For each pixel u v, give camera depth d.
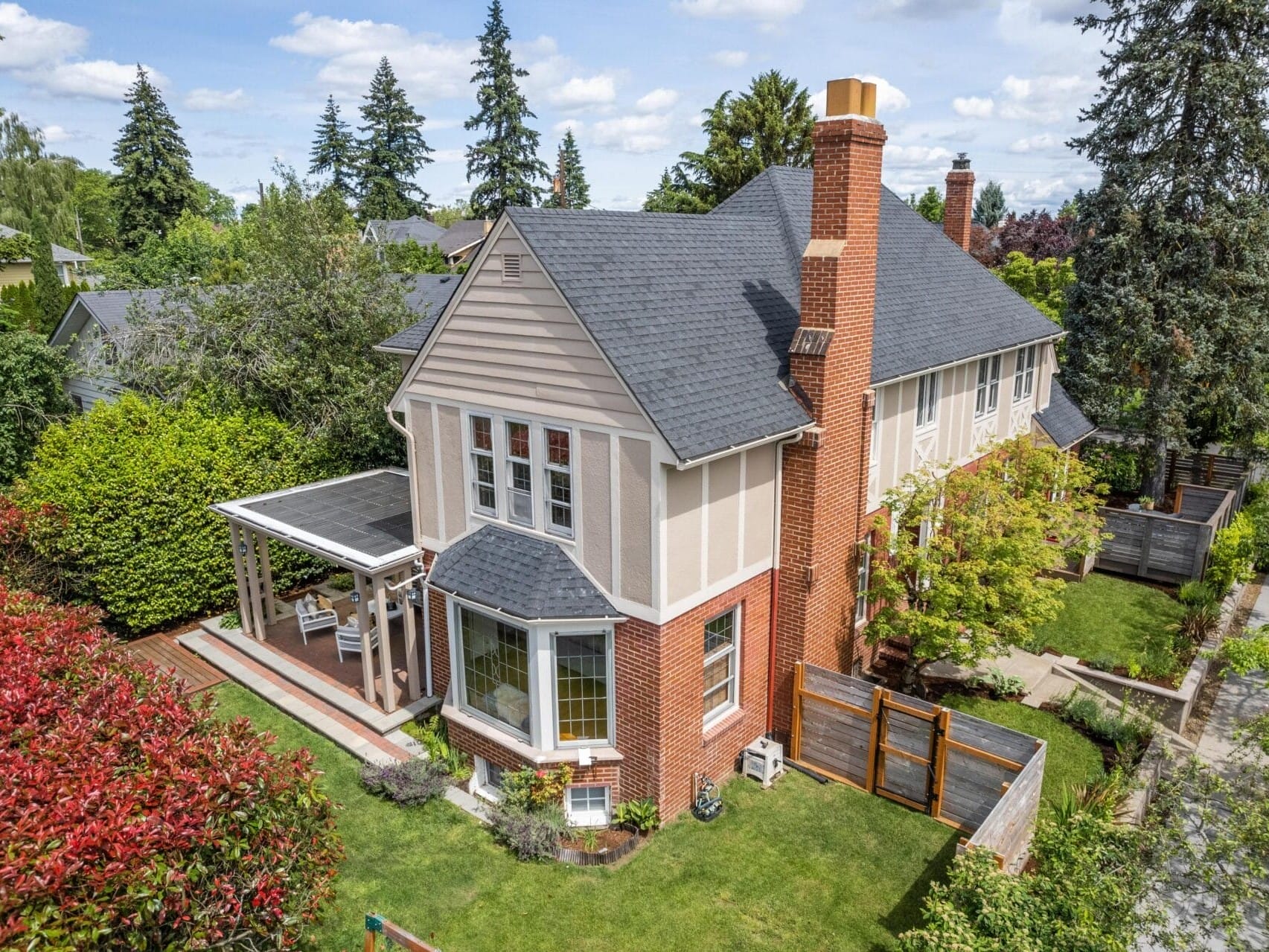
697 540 12.01
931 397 17.53
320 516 17.38
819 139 12.83
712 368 12.39
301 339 22.31
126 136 66.19
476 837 12.41
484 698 13.62
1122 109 23.61
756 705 14.16
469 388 13.46
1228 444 26.77
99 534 17.64
